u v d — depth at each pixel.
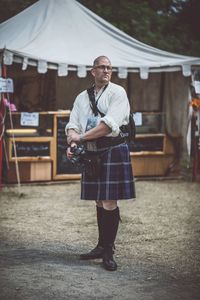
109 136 5.44
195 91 11.04
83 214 8.39
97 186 5.48
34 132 11.00
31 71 11.48
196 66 11.16
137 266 5.75
